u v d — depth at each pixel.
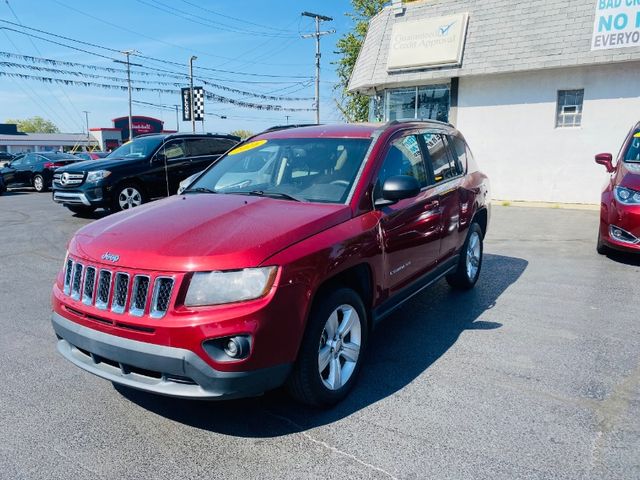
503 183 13.80
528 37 12.61
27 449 2.98
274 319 2.86
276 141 4.62
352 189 3.75
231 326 2.76
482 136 13.88
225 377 2.78
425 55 13.94
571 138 12.73
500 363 4.04
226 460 2.87
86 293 3.14
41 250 8.44
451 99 14.10
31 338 4.66
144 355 2.84
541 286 6.11
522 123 13.28
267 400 3.54
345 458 2.87
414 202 4.28
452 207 5.07
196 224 3.28
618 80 11.98
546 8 12.47
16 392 3.66
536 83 12.93
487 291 5.96
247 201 3.77
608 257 7.48
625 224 6.65
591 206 12.45
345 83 27.47
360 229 3.54
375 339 4.57
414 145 4.68
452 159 5.46
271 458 2.88
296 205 3.64
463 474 2.71
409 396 3.54
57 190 11.56
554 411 3.32
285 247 3.01
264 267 2.88
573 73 12.44
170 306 2.82
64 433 3.15
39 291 6.14
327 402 3.33
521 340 4.50
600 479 2.67
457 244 5.32
